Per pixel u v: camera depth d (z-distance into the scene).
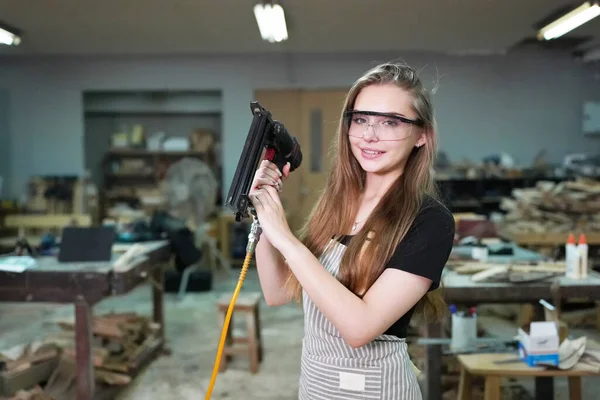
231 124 7.13
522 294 2.47
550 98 7.04
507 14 5.00
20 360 2.97
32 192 6.99
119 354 3.36
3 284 2.74
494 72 7.02
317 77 7.04
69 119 7.14
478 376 2.89
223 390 3.22
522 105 7.06
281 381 3.35
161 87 7.12
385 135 1.17
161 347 3.82
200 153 7.43
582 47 6.79
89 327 2.75
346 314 1.02
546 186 5.04
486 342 2.56
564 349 2.23
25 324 4.60
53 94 7.12
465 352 2.40
